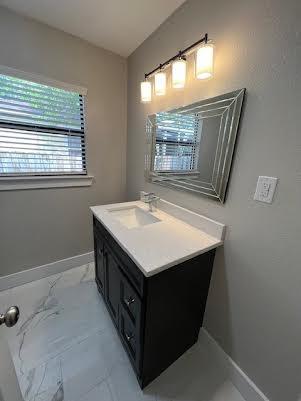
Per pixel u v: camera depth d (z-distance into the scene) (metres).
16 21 1.30
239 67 0.88
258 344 0.95
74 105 1.68
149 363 1.00
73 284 1.79
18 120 1.47
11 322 0.51
